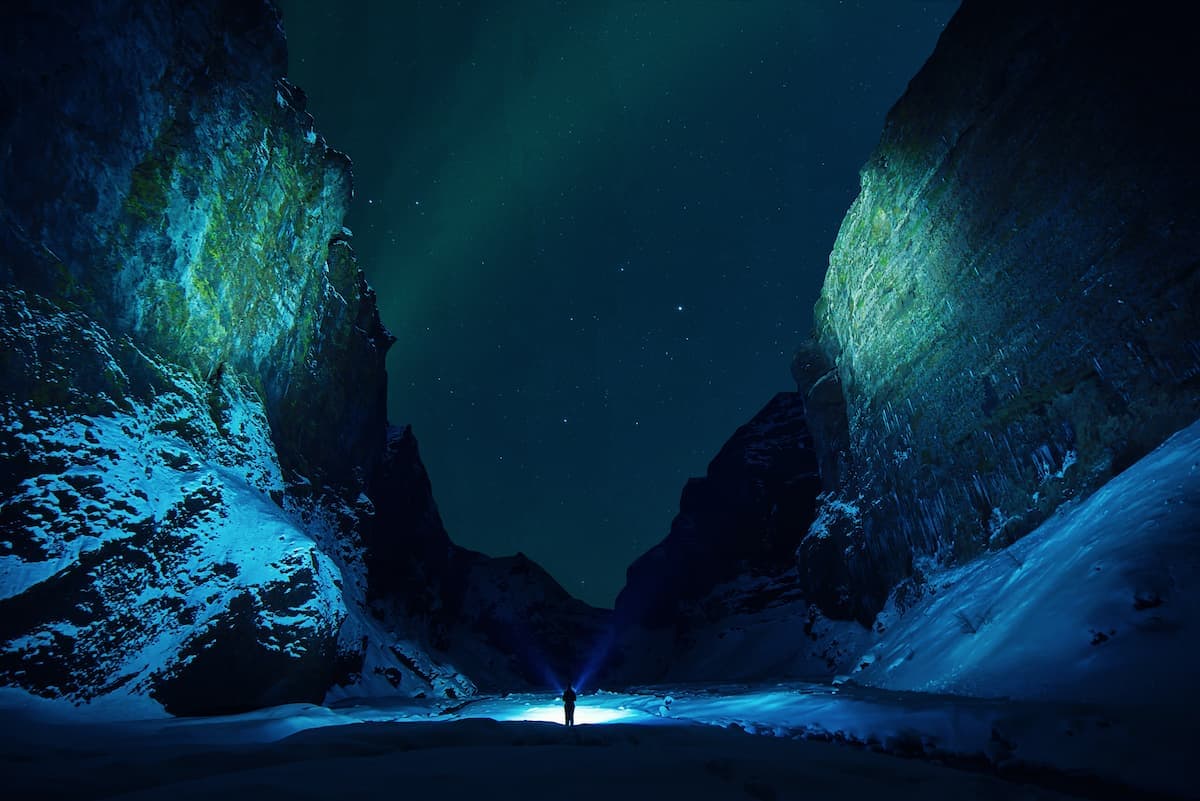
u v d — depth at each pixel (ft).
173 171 50.75
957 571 56.75
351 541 80.64
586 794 14.93
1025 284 49.88
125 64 46.98
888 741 25.49
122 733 28.96
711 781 16.96
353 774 16.44
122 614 36.42
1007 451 51.70
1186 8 36.81
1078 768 17.94
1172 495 29.14
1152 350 38.55
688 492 216.54
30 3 41.04
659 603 200.44
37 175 41.04
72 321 41.88
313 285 76.28
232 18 58.54
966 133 57.00
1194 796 14.88
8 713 30.12
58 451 38.14
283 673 39.17
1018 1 50.52
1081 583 28.09
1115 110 41.73
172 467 44.57
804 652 101.55
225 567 41.01
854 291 80.79
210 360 55.67
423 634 132.98
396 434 145.28
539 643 191.93
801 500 177.88
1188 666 19.81
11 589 33.30
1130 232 40.29
